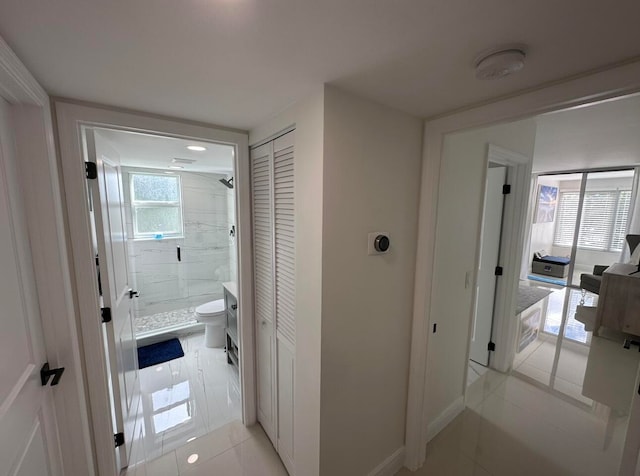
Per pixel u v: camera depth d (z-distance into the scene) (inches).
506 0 25.2
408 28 29.5
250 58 35.8
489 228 105.3
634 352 75.2
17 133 40.9
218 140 65.8
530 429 80.4
